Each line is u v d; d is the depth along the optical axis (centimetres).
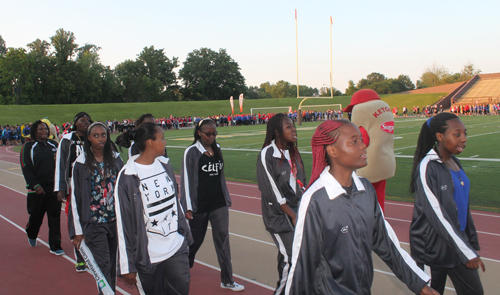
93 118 5238
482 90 6059
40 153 517
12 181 1160
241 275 425
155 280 282
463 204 267
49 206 515
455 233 241
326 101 7000
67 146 438
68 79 7231
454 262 259
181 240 295
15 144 3072
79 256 450
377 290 376
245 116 4722
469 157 1288
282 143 340
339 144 183
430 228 264
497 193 784
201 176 394
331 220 183
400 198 783
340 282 186
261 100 7056
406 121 3881
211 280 415
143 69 9644
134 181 279
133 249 278
